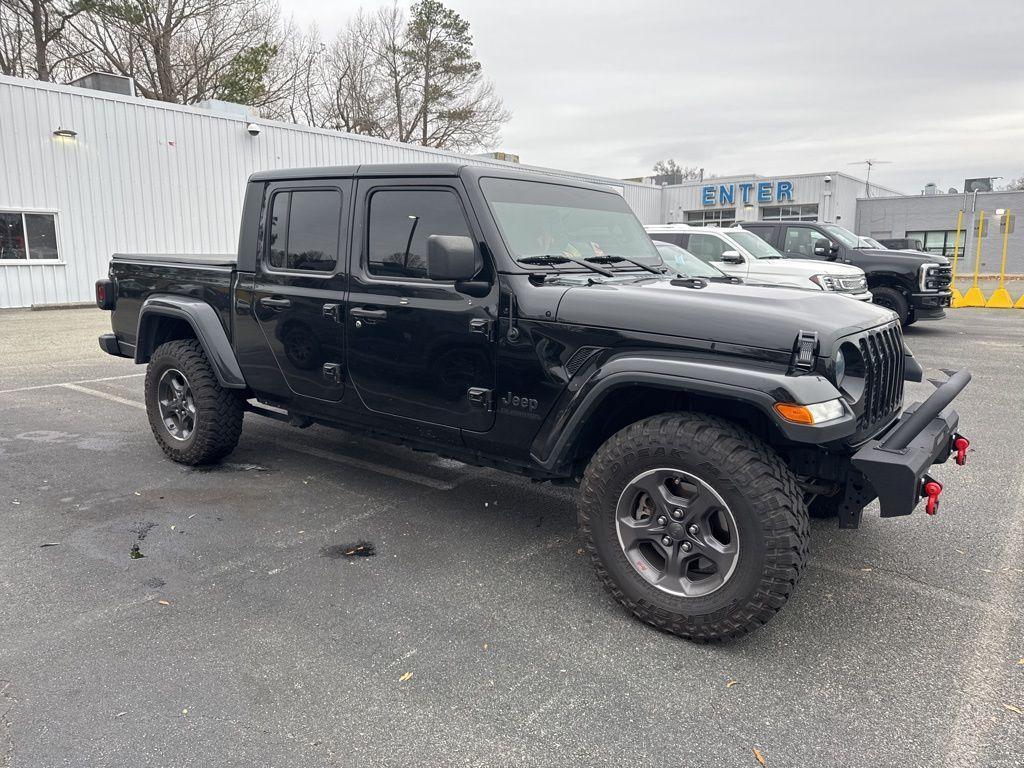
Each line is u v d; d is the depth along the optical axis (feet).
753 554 9.30
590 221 13.80
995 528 14.20
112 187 54.85
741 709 8.61
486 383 11.79
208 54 107.24
